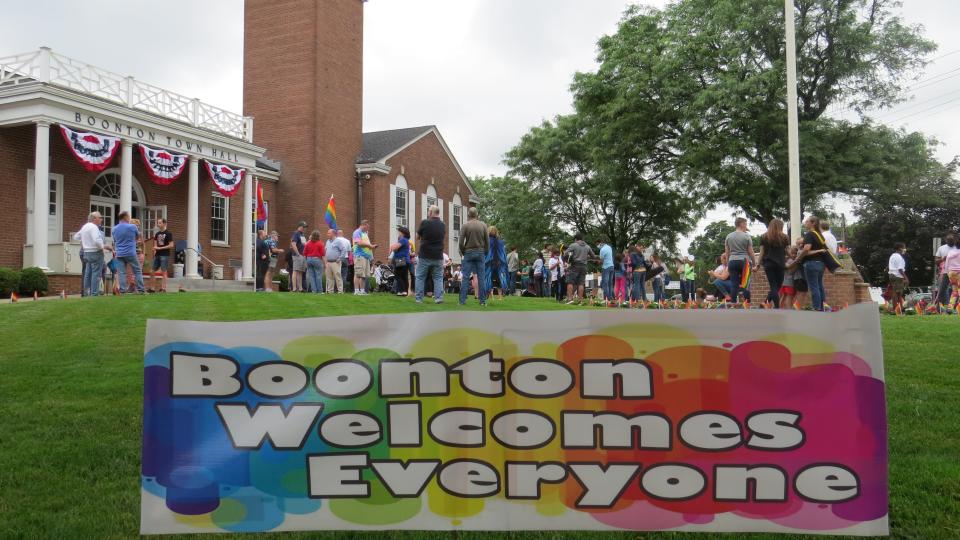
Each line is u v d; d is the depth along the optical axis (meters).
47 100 17.20
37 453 4.64
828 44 24.52
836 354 2.73
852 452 2.73
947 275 15.27
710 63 25.67
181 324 2.89
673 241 38.97
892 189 25.81
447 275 25.39
